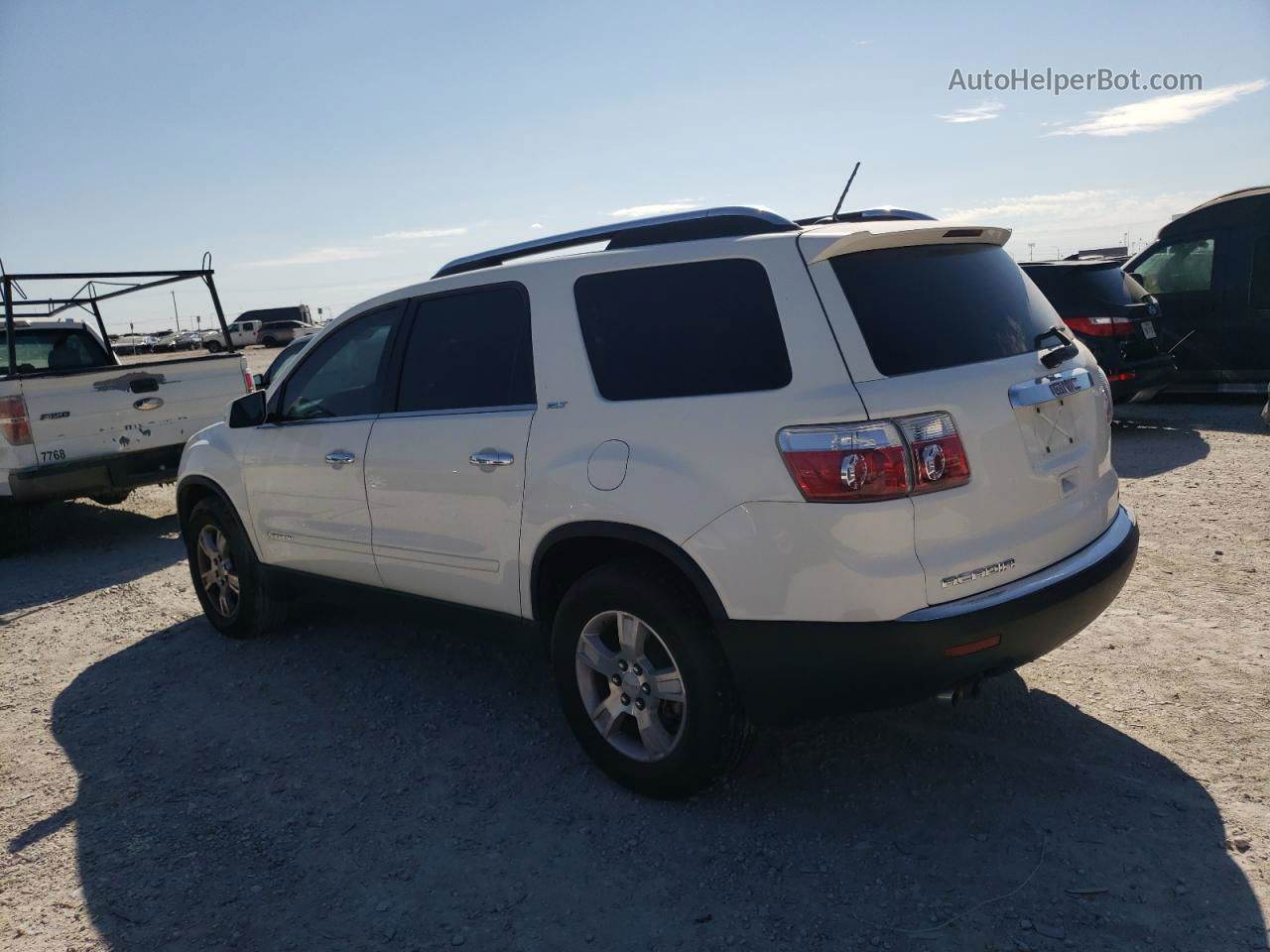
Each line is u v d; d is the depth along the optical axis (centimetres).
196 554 583
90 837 363
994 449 312
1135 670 432
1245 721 380
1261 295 1050
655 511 329
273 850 346
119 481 832
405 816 362
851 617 300
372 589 467
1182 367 1112
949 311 329
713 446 320
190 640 580
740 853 323
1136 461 845
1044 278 970
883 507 294
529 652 402
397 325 444
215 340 5162
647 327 350
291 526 500
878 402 297
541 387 375
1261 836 308
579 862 326
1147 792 338
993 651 309
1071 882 295
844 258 321
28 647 593
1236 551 576
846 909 291
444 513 409
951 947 272
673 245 352
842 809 344
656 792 354
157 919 311
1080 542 343
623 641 351
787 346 315
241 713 466
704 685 329
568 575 387
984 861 308
